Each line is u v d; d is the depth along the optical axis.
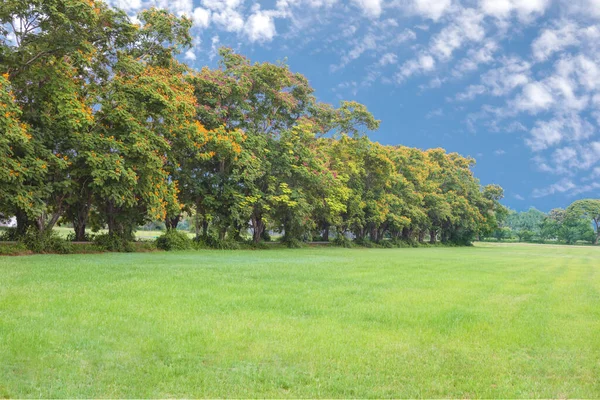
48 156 17.66
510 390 4.65
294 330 6.55
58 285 9.46
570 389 4.78
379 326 7.11
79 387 4.35
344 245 42.47
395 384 4.74
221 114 28.22
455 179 66.31
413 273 15.48
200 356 5.34
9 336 5.55
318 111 36.97
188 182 27.20
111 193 19.05
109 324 6.42
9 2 16.50
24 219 20.27
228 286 10.41
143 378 4.61
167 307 7.73
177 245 25.16
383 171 43.84
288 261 19.25
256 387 4.51
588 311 9.21
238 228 32.12
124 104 19.52
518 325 7.52
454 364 5.42
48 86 18.00
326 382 4.68
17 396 4.11
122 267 13.68
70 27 17.50
